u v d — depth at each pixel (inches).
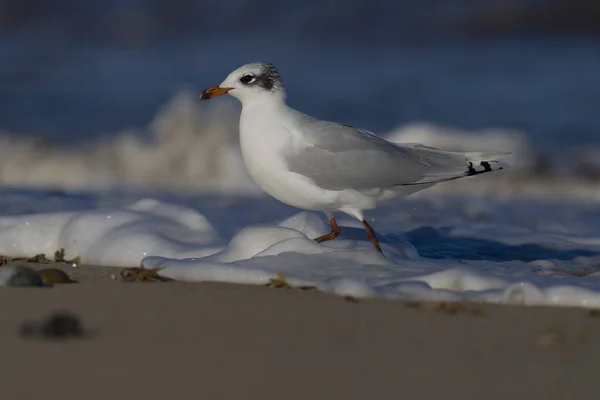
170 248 418.3
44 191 660.7
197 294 329.7
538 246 481.7
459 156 418.6
